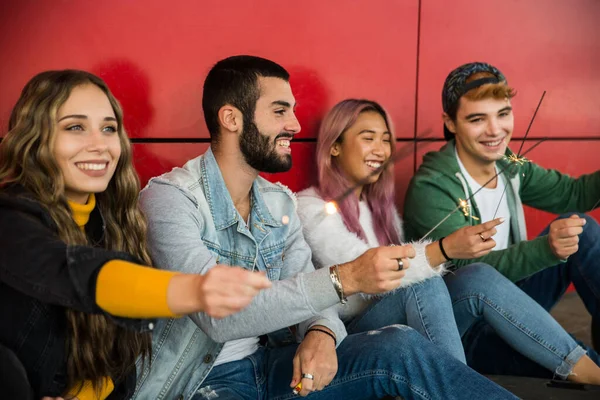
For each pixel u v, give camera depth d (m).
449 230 2.65
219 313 1.21
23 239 1.32
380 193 2.59
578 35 3.79
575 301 3.77
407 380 1.87
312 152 2.99
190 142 2.68
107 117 1.58
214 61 2.69
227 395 1.84
